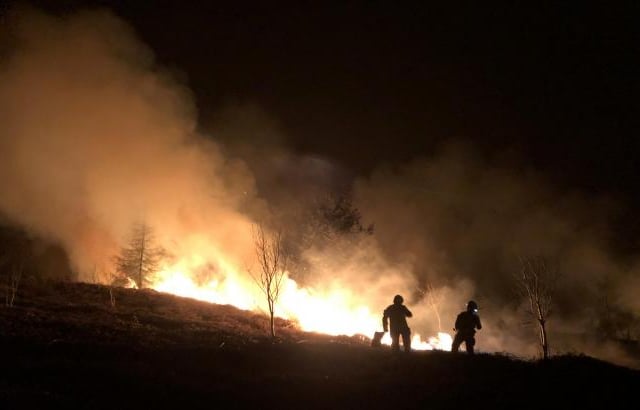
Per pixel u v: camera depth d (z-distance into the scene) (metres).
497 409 10.69
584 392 12.05
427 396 11.51
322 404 10.78
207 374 13.03
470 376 13.67
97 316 20.31
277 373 13.67
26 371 11.96
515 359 17.19
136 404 10.12
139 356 14.46
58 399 9.92
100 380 11.64
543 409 10.75
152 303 24.69
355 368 14.56
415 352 17.58
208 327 20.59
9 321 17.47
